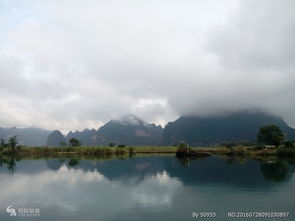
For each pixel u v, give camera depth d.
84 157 128.88
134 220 23.89
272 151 125.94
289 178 48.22
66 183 44.91
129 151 160.12
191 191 36.56
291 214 25.59
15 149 149.25
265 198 31.92
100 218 24.59
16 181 47.56
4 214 26.14
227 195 33.81
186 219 24.03
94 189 38.91
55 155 145.50
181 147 130.00
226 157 119.12
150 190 37.75
